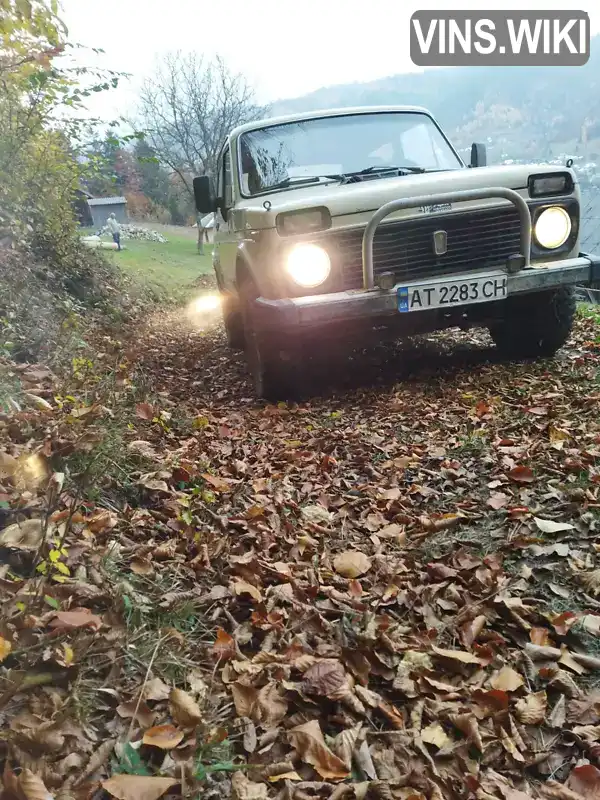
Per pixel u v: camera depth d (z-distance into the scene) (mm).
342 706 1771
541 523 2674
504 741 1667
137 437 3500
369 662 1945
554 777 1609
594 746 1646
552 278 4562
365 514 3000
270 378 4855
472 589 2348
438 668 1961
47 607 1872
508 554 2557
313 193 4691
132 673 1775
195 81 28047
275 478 3445
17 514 2277
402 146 5461
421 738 1678
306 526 2850
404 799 1506
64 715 1557
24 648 1658
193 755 1555
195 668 1862
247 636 2053
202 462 3426
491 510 2924
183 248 31094
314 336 4727
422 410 4418
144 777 1431
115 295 9844
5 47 3846
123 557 2299
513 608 2178
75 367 3982
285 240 4297
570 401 4191
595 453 3273
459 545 2664
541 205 4629
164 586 2223
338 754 1604
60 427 2943
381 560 2545
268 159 5348
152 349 7422
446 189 4418
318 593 2338
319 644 2025
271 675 1836
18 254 6730
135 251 23578
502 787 1553
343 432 4102
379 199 4332
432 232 4418
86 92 5348
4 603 1830
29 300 5664
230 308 6828
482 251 4555
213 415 4703
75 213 8969
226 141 5992
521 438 3674
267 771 1530
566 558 2482
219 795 1479
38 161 7262
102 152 8039
